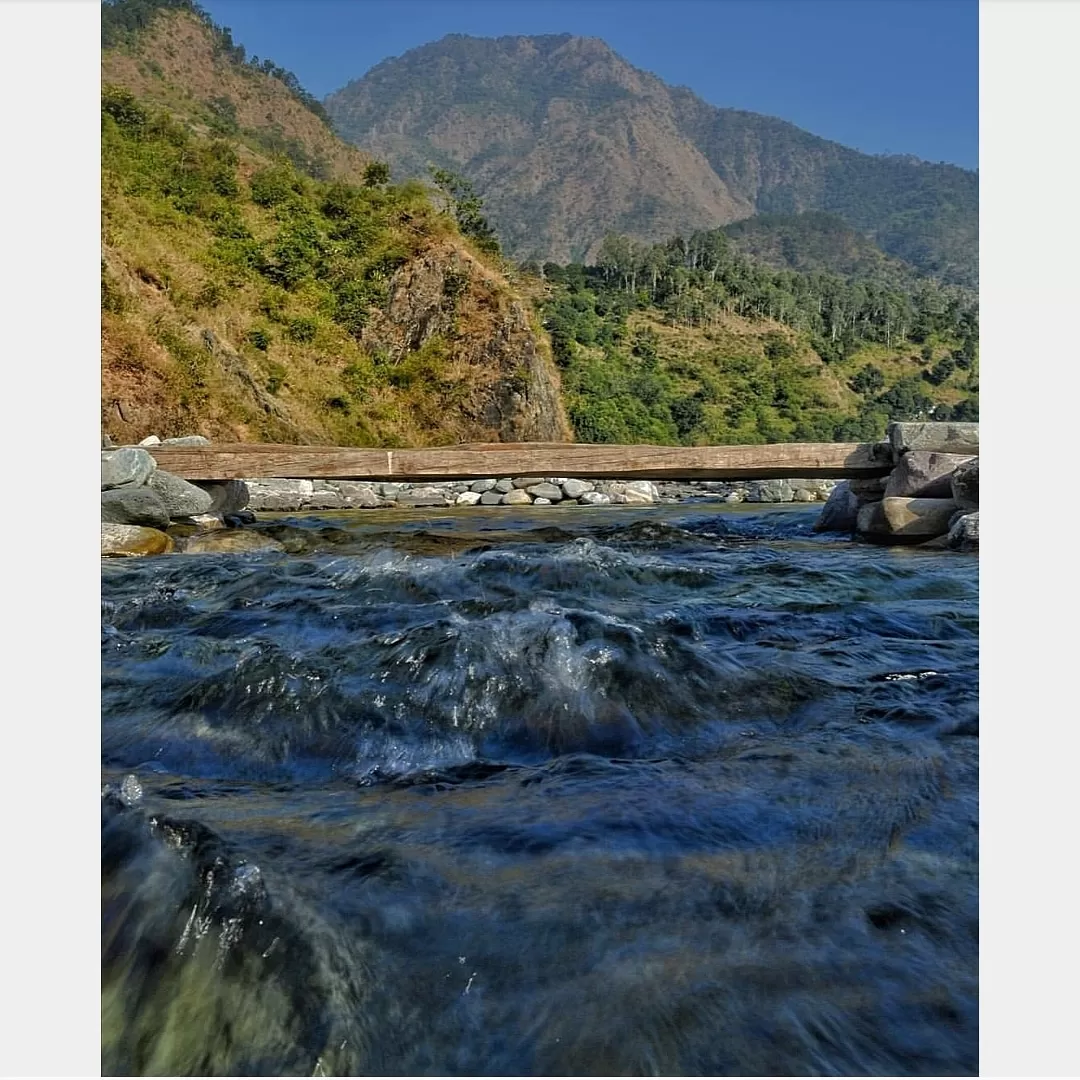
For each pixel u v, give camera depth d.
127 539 7.51
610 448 9.58
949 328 117.06
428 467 9.74
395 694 3.06
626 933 1.72
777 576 5.80
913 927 1.75
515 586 5.25
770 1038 1.45
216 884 1.75
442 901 1.82
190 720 2.99
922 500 8.22
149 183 28.14
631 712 3.00
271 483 14.45
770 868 1.97
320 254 29.52
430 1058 1.43
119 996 1.52
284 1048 1.45
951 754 2.64
